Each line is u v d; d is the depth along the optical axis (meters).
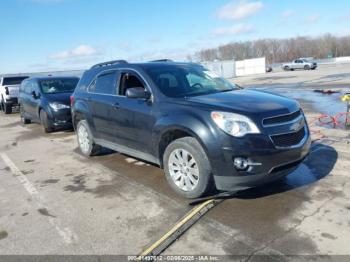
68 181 5.32
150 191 4.62
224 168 3.74
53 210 4.24
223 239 3.28
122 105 5.18
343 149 5.84
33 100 10.74
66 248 3.33
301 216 3.61
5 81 17.94
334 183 4.40
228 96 4.43
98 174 5.54
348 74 26.95
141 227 3.63
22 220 4.02
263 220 3.58
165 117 4.33
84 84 6.52
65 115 9.62
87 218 3.94
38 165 6.45
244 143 3.63
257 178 3.69
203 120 3.86
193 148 3.97
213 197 4.12
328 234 3.23
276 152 3.69
